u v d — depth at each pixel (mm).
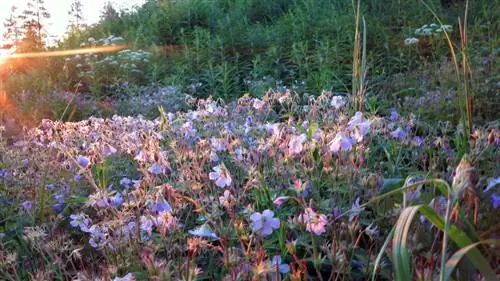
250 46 9633
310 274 2158
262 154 2588
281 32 9898
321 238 2145
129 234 2055
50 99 7406
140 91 8242
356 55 3615
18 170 3428
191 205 2430
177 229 2100
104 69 9430
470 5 9383
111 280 1783
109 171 3295
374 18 9297
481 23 8781
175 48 10766
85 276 1884
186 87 8305
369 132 2758
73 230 2824
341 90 7082
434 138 3209
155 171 2391
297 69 8203
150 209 2070
